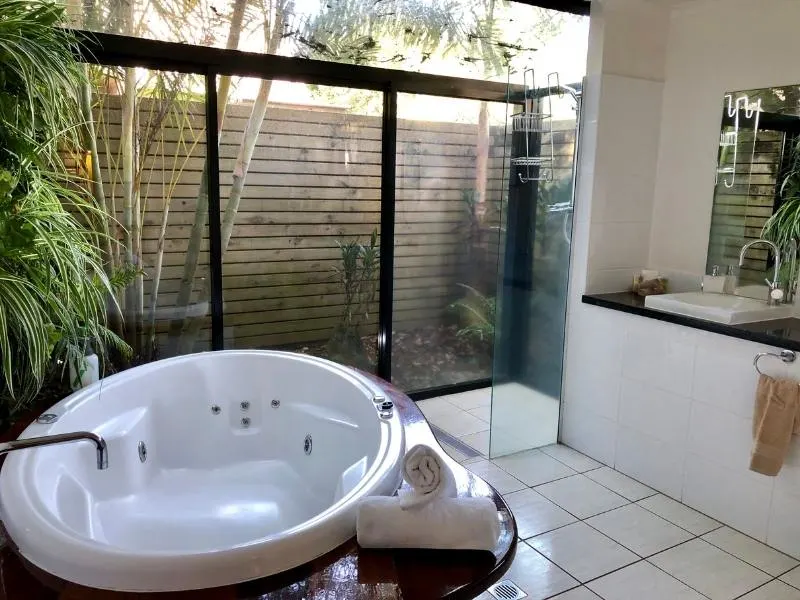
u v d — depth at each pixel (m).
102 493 2.25
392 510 1.42
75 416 2.13
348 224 3.50
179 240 3.03
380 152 3.50
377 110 3.43
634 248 3.25
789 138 2.65
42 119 2.05
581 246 3.13
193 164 2.99
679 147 3.12
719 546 2.36
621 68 3.01
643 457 2.85
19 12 1.95
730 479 2.48
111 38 2.64
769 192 2.75
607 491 2.78
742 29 2.80
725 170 2.91
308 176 3.34
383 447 1.90
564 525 2.48
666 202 3.20
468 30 3.45
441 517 1.42
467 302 4.03
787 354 2.22
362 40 3.22
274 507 2.48
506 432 3.12
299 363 2.72
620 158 3.10
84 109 2.71
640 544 2.36
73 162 2.74
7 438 1.90
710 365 2.52
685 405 2.64
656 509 2.63
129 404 2.46
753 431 2.29
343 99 3.33
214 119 2.96
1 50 1.87
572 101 3.05
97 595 1.24
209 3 2.81
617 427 2.97
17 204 1.97
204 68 2.90
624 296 3.09
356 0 3.13
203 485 2.59
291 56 3.07
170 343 3.11
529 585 2.09
